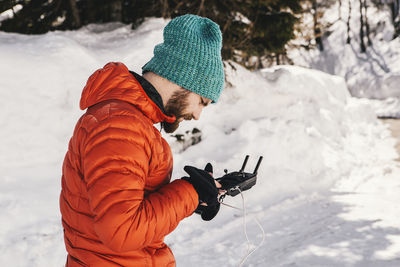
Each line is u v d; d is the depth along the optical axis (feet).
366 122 31.01
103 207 2.93
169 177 3.65
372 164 20.65
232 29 22.53
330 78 32.19
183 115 3.70
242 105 20.63
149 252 3.62
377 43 68.64
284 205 14.05
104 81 3.37
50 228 10.31
